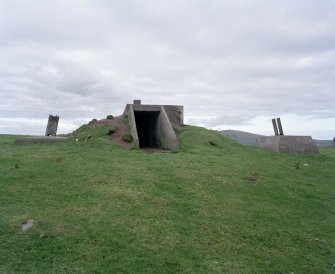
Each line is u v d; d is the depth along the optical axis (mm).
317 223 10297
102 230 8227
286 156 18156
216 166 14242
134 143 16812
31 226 7965
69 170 12172
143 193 10602
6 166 12336
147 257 7422
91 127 19250
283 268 7789
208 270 7293
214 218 9625
